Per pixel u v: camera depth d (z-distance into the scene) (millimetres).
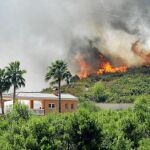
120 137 87562
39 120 90438
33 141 85812
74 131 86625
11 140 93562
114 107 185250
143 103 124875
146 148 89062
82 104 179000
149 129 105250
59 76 176250
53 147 85312
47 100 171750
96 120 88812
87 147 85312
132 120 101375
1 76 169375
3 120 122688
